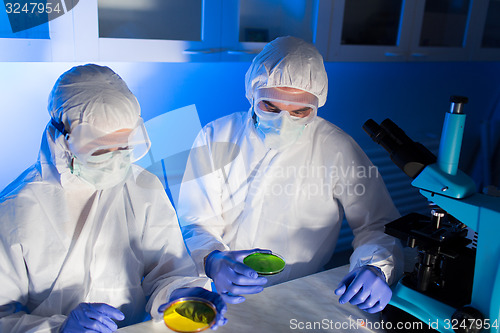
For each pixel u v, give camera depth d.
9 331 1.08
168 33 2.01
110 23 1.88
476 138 3.88
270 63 1.48
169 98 2.38
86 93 1.12
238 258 1.35
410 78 3.30
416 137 3.47
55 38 1.71
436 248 1.09
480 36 3.02
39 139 2.08
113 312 1.08
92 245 1.24
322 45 2.38
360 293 1.19
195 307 1.09
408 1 2.58
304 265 1.70
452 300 1.11
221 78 2.50
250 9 2.21
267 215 1.66
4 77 1.93
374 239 1.51
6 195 1.17
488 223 1.00
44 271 1.18
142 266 1.35
